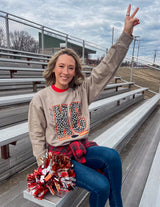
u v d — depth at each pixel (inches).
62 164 37.5
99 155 40.3
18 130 62.4
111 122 125.9
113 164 39.4
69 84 50.3
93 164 41.6
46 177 36.6
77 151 40.4
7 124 82.0
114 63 49.3
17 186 57.1
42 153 43.4
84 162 40.8
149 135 111.0
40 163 41.9
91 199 37.7
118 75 331.6
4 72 149.3
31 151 69.8
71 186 37.0
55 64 47.3
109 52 49.2
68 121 45.8
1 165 58.3
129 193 57.9
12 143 59.1
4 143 52.4
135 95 212.5
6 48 202.2
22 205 49.9
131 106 182.5
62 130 44.8
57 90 47.6
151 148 92.4
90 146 44.4
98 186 35.6
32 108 44.6
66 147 42.9
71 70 45.4
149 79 392.5
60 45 253.6
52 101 46.1
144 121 140.0
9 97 83.2
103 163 40.0
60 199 36.5
